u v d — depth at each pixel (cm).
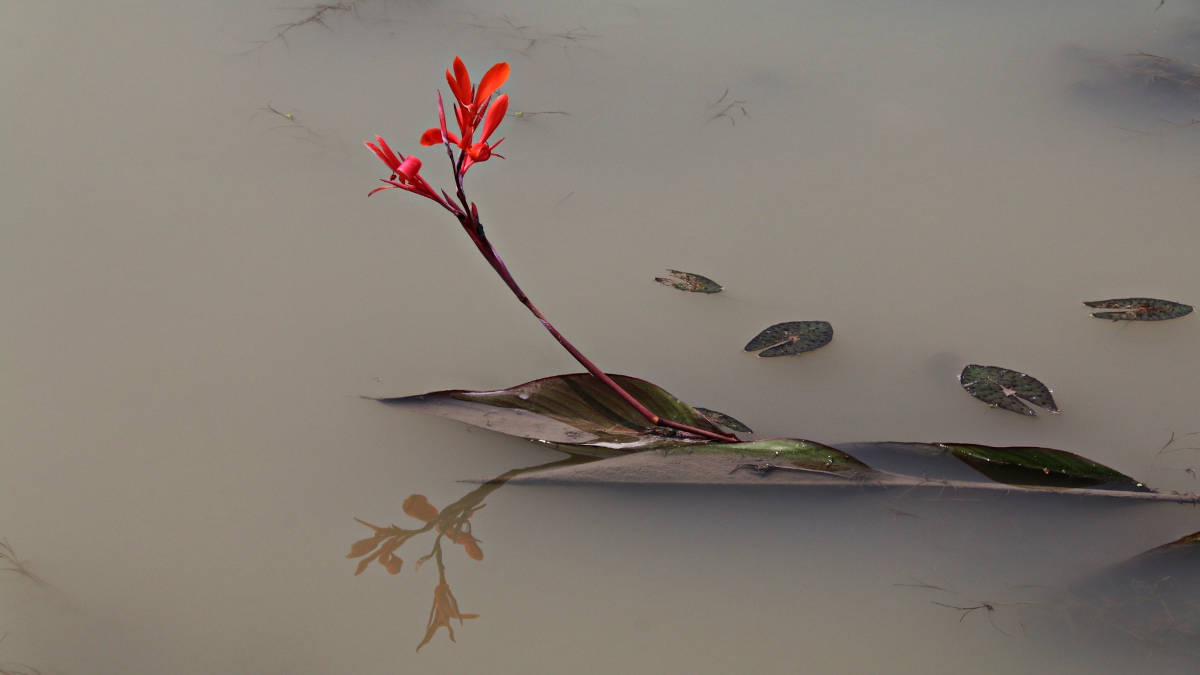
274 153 444
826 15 483
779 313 423
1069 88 462
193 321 420
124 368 414
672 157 447
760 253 432
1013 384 413
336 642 391
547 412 407
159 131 448
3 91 454
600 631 392
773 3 487
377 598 394
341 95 455
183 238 430
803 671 389
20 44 467
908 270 430
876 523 401
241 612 393
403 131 447
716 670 389
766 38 475
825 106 458
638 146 449
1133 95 460
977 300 426
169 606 393
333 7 479
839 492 404
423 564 397
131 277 425
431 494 403
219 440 407
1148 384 416
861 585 396
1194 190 442
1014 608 394
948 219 438
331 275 427
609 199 439
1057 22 480
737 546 399
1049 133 453
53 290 422
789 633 392
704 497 404
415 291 425
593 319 422
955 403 413
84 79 458
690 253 432
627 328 421
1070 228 436
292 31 472
